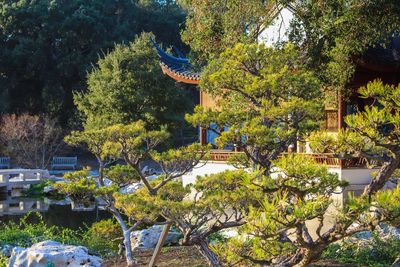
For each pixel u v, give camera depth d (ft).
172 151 39.40
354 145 25.85
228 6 62.64
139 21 209.67
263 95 36.27
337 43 57.36
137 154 40.65
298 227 20.90
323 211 20.39
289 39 61.11
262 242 22.04
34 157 134.10
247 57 37.83
